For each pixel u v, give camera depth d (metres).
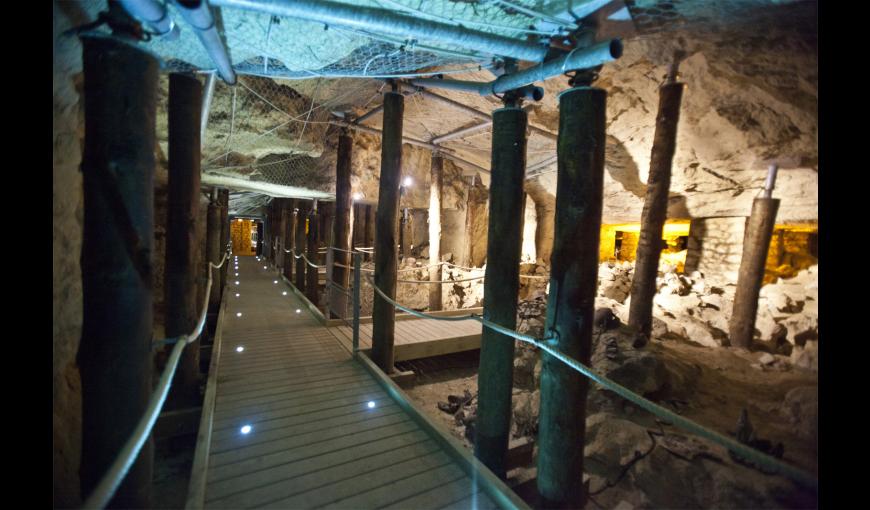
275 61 3.23
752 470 2.57
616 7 2.34
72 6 1.75
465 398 5.55
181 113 3.36
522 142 3.15
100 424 1.68
